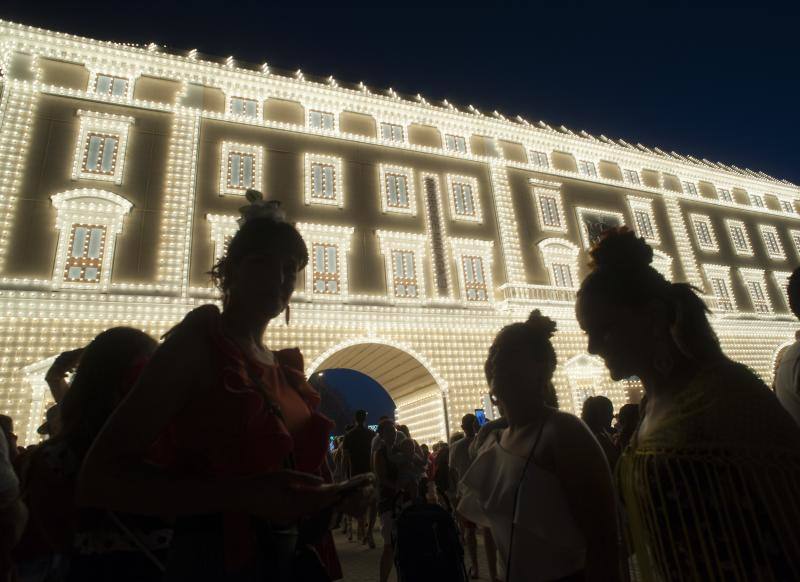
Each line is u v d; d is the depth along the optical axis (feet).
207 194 57.06
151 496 4.25
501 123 76.54
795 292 10.28
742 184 98.58
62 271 48.67
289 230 6.91
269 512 4.53
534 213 73.87
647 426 6.15
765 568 4.67
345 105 68.33
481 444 11.01
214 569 4.83
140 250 52.21
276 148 62.34
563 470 7.48
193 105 60.03
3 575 9.17
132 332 8.95
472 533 24.99
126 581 6.98
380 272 62.18
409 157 69.31
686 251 84.02
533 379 8.76
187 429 5.00
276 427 5.24
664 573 5.47
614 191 82.74
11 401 43.75
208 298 52.65
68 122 53.62
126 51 58.03
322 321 56.85
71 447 7.95
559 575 7.54
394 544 14.40
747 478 4.84
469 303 64.64
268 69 70.28
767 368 80.94
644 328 6.25
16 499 8.97
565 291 69.31
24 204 49.24
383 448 23.82
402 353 60.44
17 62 53.42
